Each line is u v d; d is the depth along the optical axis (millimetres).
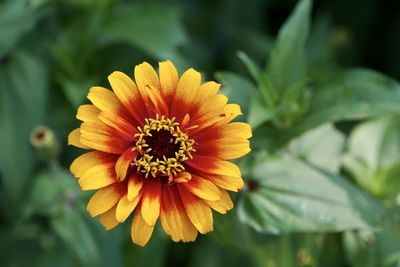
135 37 422
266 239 387
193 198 331
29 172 412
